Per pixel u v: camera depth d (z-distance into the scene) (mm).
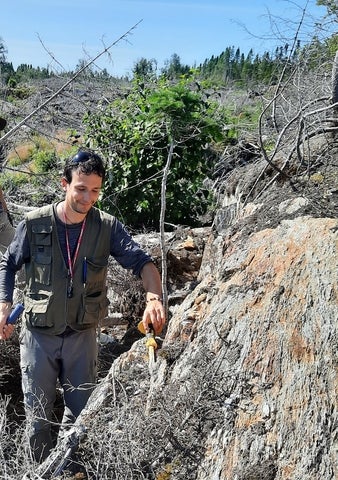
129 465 2350
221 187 5848
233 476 2189
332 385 2213
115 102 6570
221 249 3334
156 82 6746
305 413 2205
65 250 2799
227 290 2814
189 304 3096
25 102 8828
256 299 2641
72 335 2854
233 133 6098
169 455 2375
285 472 2129
